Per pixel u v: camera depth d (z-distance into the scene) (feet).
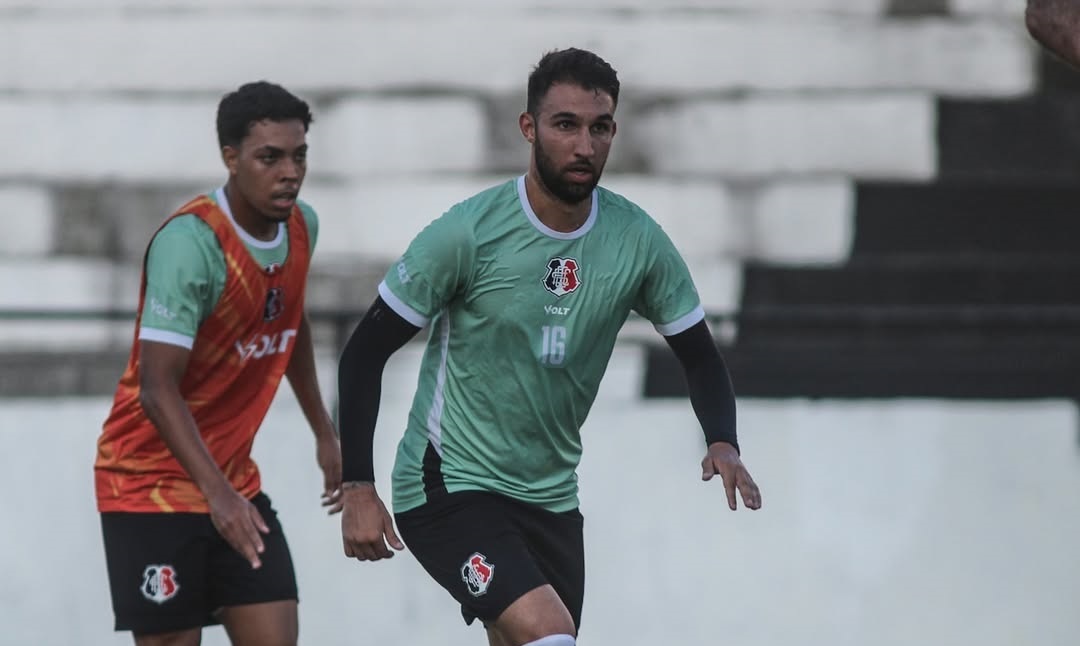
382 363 36.01
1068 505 59.82
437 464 37.14
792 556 59.31
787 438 59.88
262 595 38.93
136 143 65.87
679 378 61.16
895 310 62.75
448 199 64.95
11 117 65.46
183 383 38.09
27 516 58.23
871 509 59.62
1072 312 61.98
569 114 33.32
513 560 35.42
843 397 60.70
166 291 36.42
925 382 61.11
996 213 66.13
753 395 60.85
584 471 59.06
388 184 64.95
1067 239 66.28
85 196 64.64
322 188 64.75
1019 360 61.57
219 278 37.11
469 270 35.06
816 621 59.00
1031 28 20.57
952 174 66.74
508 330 35.42
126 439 38.68
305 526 57.98
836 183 65.82
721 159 66.54
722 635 58.59
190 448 35.68
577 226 35.37
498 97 66.74
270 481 58.23
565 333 35.58
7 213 64.28
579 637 58.34
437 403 37.09
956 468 60.08
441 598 57.93
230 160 37.22
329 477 43.24
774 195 65.57
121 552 38.63
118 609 38.75
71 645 57.62
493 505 36.70
